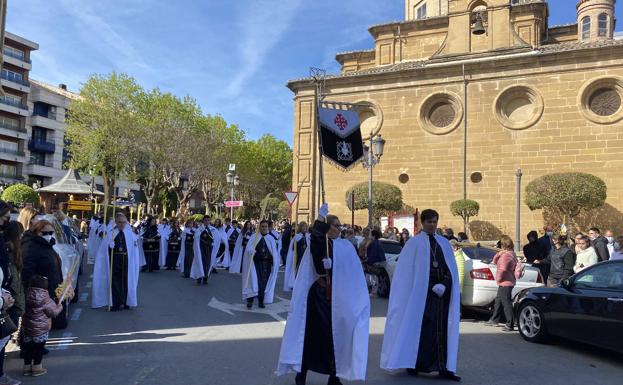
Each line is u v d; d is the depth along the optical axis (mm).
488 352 7363
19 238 5250
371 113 28328
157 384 5445
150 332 8078
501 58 25078
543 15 28703
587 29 30297
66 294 6184
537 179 22703
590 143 23438
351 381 5754
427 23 31250
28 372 5723
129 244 10219
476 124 25625
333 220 5590
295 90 29734
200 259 14391
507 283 9078
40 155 68500
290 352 5336
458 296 6031
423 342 5930
